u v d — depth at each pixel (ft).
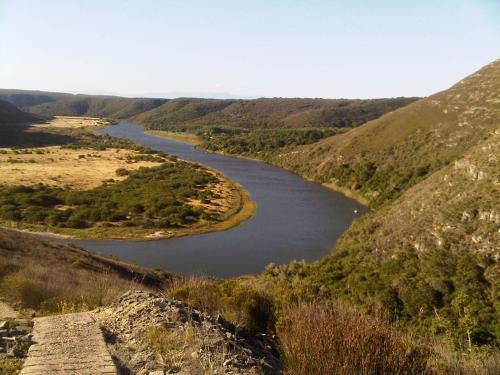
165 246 142.31
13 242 73.97
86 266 70.38
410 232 103.09
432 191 117.19
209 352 16.06
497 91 271.28
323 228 166.61
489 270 78.89
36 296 27.04
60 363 15.49
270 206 200.75
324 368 13.35
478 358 17.71
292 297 27.45
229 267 124.67
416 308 71.61
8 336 17.88
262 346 19.04
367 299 74.38
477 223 91.71
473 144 229.86
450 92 306.96
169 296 25.32
